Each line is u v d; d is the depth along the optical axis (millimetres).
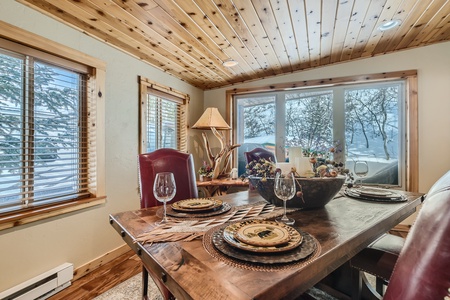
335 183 1359
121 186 2578
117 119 2535
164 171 1755
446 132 2967
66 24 2021
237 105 4199
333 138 3557
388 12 2182
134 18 2041
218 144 4246
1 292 1594
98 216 2314
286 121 3850
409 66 3104
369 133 3395
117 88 2539
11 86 1727
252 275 675
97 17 2000
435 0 2033
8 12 1637
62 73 2086
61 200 2059
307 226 1103
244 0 1869
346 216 1274
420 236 574
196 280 662
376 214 1312
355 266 1419
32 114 1849
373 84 3352
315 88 3664
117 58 2543
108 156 2428
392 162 3275
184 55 2855
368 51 3092
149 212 1367
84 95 2264
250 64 3285
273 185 1394
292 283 674
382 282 1771
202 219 1213
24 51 1765
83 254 2164
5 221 1612
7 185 1715
